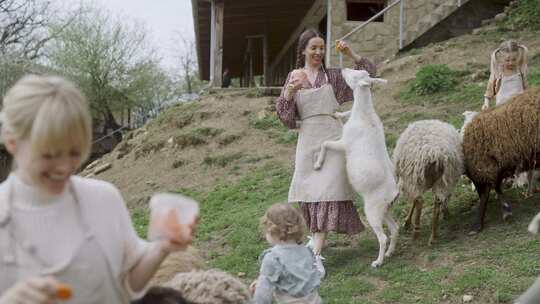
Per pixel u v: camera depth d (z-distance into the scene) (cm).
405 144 641
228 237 780
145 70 3428
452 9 1583
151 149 1298
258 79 3641
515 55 710
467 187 762
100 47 3241
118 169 1314
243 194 941
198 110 1368
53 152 198
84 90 3181
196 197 992
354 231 652
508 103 630
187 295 283
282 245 450
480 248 614
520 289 528
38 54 3203
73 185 220
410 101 1156
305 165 659
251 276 667
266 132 1197
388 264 623
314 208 653
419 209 660
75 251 212
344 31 1659
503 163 629
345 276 620
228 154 1136
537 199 689
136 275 229
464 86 1151
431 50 1411
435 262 607
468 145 643
